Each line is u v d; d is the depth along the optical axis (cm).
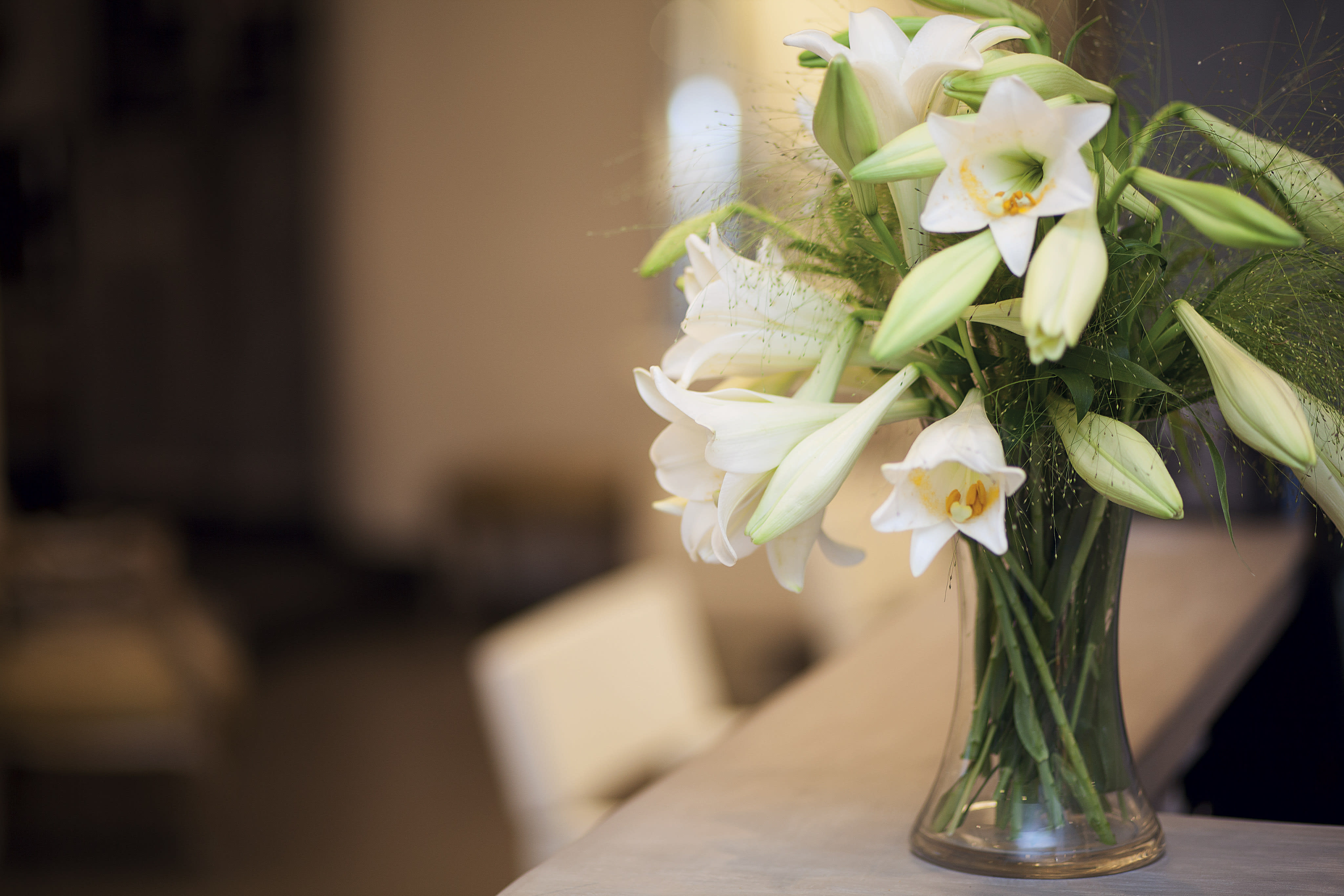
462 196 884
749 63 653
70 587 406
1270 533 264
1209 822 143
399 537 925
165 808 458
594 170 845
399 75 886
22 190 867
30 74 862
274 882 394
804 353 127
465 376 898
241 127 909
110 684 379
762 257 129
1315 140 125
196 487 927
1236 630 194
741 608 711
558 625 225
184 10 891
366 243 911
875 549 322
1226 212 112
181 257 909
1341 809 190
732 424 121
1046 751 131
